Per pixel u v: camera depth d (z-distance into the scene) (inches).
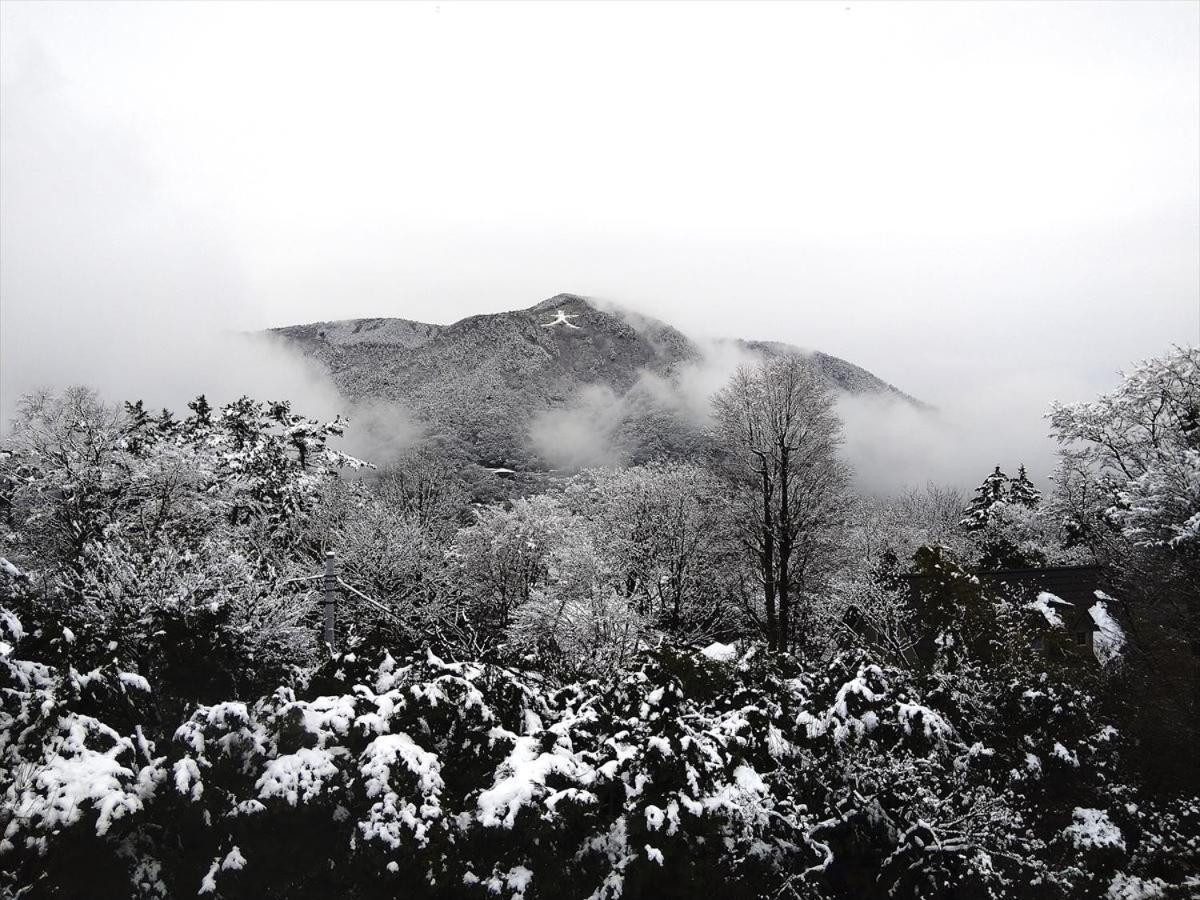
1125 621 1010.7
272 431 1439.5
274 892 398.9
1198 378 1234.0
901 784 453.7
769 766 506.0
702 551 1489.9
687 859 410.9
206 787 396.8
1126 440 1302.9
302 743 422.9
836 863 426.3
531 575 1533.0
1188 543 893.2
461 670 507.2
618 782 443.5
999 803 469.4
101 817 351.6
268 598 836.0
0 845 341.4
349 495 1673.2
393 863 388.5
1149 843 559.5
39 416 1111.6
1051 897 501.7
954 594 775.1
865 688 515.2
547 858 407.8
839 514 1397.6
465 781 456.1
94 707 427.2
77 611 726.5
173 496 1131.9
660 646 639.1
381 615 1193.4
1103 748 629.9
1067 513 1508.4
